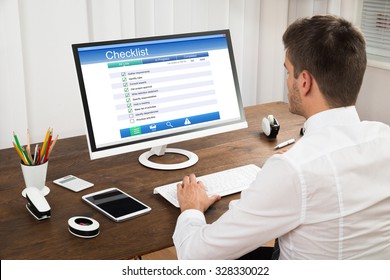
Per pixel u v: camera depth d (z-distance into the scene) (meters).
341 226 1.11
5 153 1.94
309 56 1.18
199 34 1.88
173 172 1.80
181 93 1.86
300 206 1.10
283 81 3.32
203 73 1.90
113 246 1.36
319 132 1.17
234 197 1.64
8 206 1.55
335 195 1.09
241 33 3.03
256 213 1.13
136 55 1.76
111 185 1.69
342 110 1.20
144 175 1.77
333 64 1.16
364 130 1.17
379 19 3.18
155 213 1.53
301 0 3.23
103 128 1.71
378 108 3.18
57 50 2.46
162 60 1.81
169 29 2.74
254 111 2.46
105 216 1.50
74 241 1.38
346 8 3.32
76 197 1.61
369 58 3.18
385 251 1.17
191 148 2.01
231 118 1.98
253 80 3.18
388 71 3.07
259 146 2.04
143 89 1.78
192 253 1.23
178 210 1.55
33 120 2.51
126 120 1.75
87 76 1.68
